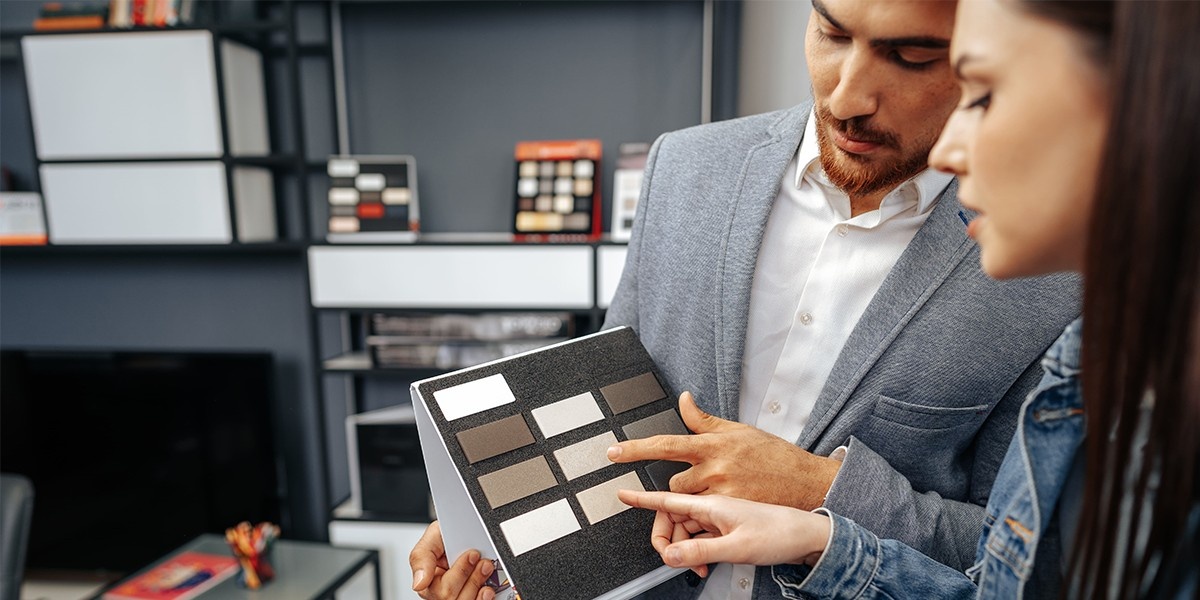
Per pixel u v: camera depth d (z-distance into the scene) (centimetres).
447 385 66
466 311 207
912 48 51
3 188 231
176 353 232
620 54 217
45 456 239
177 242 211
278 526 241
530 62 220
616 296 91
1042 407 48
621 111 220
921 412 68
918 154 59
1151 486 40
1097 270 32
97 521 243
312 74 225
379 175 210
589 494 64
